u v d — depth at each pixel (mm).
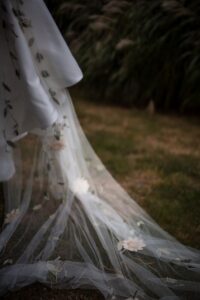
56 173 1601
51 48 1351
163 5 3129
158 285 1229
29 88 1256
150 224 1534
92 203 1563
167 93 3457
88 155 1728
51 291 1219
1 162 1353
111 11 3402
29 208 1573
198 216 1721
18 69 1260
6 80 1304
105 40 3502
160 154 2451
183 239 1549
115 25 3496
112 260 1325
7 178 1384
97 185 1705
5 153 1356
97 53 3486
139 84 3529
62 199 1590
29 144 2027
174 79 3359
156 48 3305
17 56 1245
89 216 1494
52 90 1419
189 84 3219
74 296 1208
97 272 1270
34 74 1271
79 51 3578
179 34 3305
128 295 1197
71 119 1579
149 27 3348
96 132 2803
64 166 1583
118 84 3510
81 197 1566
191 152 2514
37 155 1756
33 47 1342
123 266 1307
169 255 1373
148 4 3385
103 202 1598
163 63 3400
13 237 1406
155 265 1328
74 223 1470
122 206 1617
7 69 1295
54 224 1450
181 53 3328
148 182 2049
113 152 2449
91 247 1362
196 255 1382
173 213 1734
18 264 1283
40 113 1279
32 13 1306
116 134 2789
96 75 3605
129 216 1564
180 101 3480
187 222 1672
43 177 1675
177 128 3012
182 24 3238
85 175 1663
